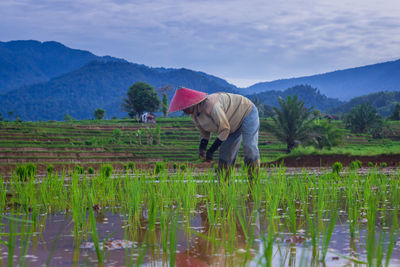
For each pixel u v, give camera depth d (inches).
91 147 1823.3
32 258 103.7
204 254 107.3
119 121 3553.2
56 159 1513.3
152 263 98.5
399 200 226.2
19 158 1406.3
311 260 100.0
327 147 1473.9
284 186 247.1
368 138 2760.8
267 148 2066.9
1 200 221.6
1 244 121.9
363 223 156.9
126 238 130.1
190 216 180.1
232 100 331.9
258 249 112.9
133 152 1862.7
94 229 103.7
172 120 3356.3
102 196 255.8
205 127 324.5
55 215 184.7
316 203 218.8
